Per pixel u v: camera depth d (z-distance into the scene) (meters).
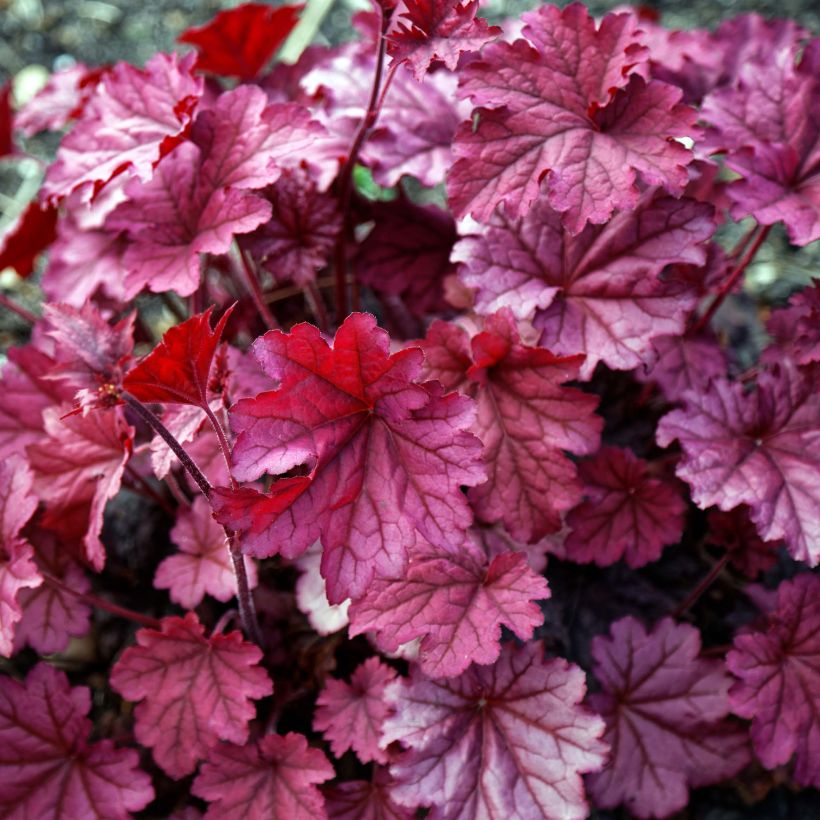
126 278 0.45
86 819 0.43
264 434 0.35
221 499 0.35
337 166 0.48
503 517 0.44
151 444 0.41
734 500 0.44
